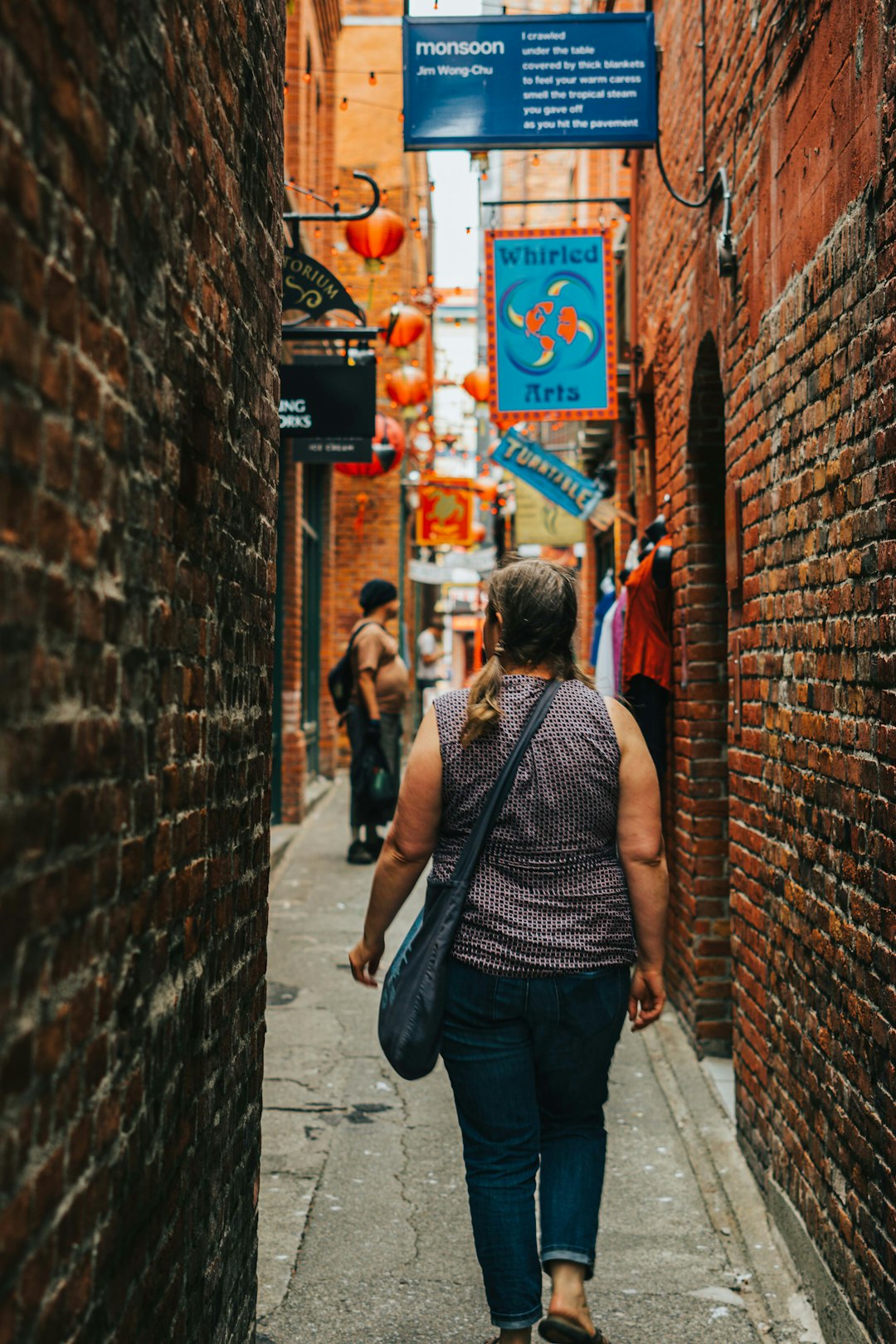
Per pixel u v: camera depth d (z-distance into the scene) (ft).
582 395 25.95
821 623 11.44
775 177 13.38
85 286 5.22
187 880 7.34
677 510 20.70
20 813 4.42
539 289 26.00
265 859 10.27
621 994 9.14
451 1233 13.12
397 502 58.34
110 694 5.65
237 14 8.80
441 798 9.31
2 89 4.21
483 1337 11.09
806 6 11.96
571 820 9.11
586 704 9.45
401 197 59.00
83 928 5.27
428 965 8.96
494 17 19.93
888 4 9.36
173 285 6.89
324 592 50.37
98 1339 5.61
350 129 59.21
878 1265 9.59
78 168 5.11
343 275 47.60
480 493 63.05
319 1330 11.15
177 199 6.96
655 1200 13.94
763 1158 13.82
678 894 21.06
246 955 9.46
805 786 12.06
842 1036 10.71
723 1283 12.14
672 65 21.07
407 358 53.06
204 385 7.73
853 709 10.38
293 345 33.35
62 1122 5.04
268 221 10.23
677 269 20.63
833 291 11.01
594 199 26.91
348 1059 18.39
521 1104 9.01
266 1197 13.87
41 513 4.64
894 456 9.25
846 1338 10.35
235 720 8.87
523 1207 8.91
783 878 12.98
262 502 10.00
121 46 5.77
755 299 14.44
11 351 4.29
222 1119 8.52
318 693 48.37
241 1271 9.30
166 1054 6.87
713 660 19.48
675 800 21.35
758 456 14.25
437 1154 15.17
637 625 21.22
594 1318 11.41
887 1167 9.38
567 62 19.85
